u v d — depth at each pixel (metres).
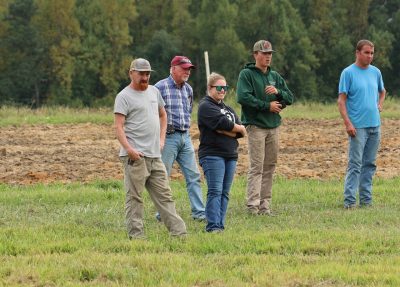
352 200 24.86
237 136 20.91
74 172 33.62
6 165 35.88
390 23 131.00
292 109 68.25
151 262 16.97
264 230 21.06
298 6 129.75
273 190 27.95
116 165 35.78
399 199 26.47
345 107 24.86
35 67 118.12
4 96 117.44
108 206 25.16
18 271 16.33
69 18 117.94
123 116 19.59
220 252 18.38
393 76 130.25
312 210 24.55
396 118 61.22
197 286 15.41
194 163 23.66
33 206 25.14
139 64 19.52
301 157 37.97
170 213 20.00
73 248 18.69
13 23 118.06
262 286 15.32
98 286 15.31
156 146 19.86
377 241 19.14
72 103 117.00
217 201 20.80
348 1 129.00
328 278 15.84
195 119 59.53
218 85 20.61
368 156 25.33
